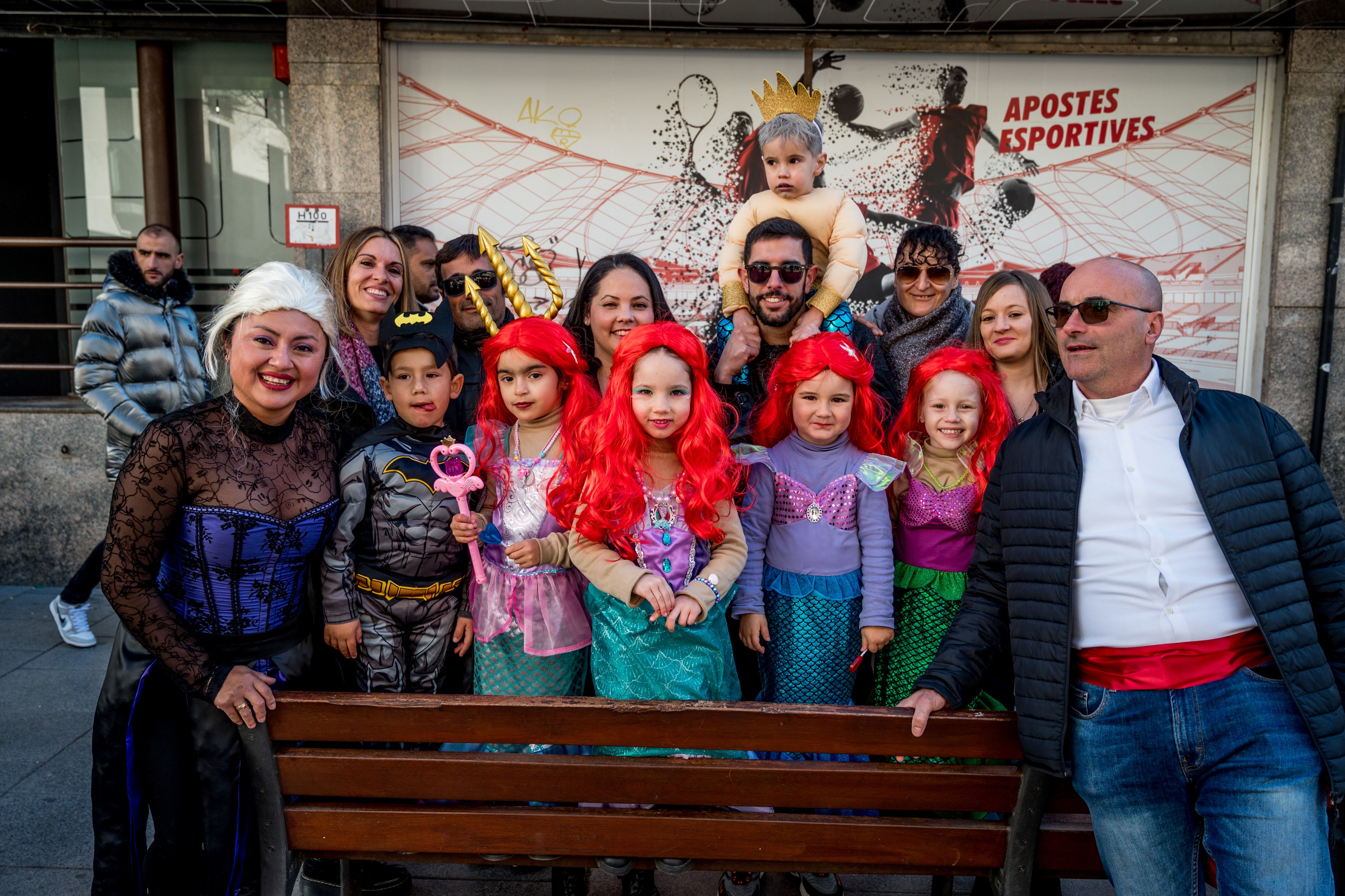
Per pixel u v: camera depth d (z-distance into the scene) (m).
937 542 2.14
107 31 4.76
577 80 4.80
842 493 2.09
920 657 2.14
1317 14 4.47
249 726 1.63
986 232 4.93
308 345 1.73
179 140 5.02
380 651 2.06
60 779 2.92
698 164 4.88
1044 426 1.71
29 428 4.87
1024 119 4.84
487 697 1.65
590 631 2.10
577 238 4.94
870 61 4.79
